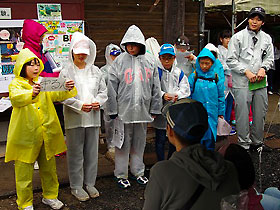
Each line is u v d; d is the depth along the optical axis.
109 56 5.00
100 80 3.76
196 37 6.45
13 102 3.14
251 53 5.07
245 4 7.25
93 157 3.84
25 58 3.15
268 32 11.86
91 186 3.93
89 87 3.62
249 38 5.09
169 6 6.02
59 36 5.28
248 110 5.20
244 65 5.11
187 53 5.11
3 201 3.76
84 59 3.55
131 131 4.00
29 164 3.35
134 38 3.67
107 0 5.66
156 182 1.74
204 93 4.41
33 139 3.27
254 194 2.02
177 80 4.24
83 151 3.84
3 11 4.85
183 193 1.68
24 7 4.98
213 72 4.49
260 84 5.07
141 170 4.25
